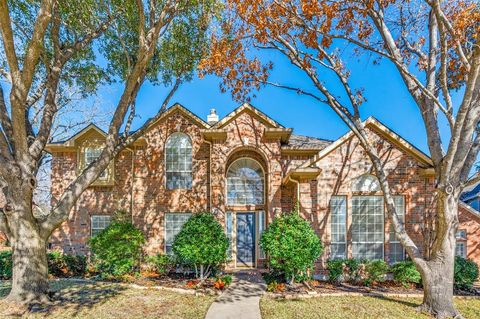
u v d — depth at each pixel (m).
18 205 9.28
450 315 8.94
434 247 9.55
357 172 13.80
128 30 12.57
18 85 8.49
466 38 9.86
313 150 16.31
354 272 12.84
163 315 8.61
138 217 16.27
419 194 13.73
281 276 13.32
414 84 10.58
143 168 16.56
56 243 16.77
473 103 8.96
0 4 7.31
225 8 11.59
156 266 14.90
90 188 17.02
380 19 10.73
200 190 16.42
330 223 13.57
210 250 12.11
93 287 11.34
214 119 19.28
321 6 9.45
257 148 15.82
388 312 9.16
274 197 15.45
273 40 11.19
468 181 9.45
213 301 9.97
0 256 13.65
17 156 9.37
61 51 11.05
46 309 8.87
